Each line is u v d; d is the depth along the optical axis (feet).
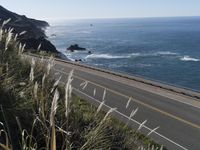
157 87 95.14
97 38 554.05
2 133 16.80
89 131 19.11
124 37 568.41
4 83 19.53
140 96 82.79
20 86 21.04
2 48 24.85
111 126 22.67
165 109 70.08
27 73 24.22
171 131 55.26
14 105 18.47
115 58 300.20
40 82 22.82
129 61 279.49
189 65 254.47
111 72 118.73
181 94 85.92
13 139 16.90
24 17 521.24
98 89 89.04
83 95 79.46
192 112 68.39
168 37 556.10
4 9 470.80
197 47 387.34
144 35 616.80
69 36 607.78
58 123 18.45
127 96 82.17
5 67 22.15
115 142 21.20
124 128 23.43
